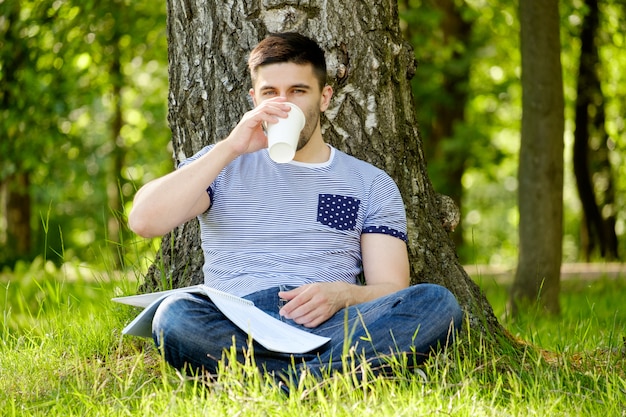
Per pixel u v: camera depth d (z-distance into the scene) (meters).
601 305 8.20
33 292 8.62
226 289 3.91
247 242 3.96
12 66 10.09
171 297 3.58
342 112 4.56
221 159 3.80
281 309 3.69
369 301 3.76
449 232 5.00
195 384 3.22
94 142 16.11
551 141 8.66
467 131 15.23
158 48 13.53
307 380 3.26
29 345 4.62
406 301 3.62
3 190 16.56
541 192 8.66
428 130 15.82
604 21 13.53
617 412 3.26
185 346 3.49
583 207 15.72
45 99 10.54
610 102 16.33
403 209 4.19
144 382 3.60
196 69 4.64
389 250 4.05
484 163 16.73
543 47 8.53
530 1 8.48
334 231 4.00
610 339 4.48
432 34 13.91
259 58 3.97
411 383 3.31
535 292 8.62
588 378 3.84
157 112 16.41
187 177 3.79
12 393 3.67
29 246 16.78
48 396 3.66
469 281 4.78
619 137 16.77
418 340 3.54
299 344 3.46
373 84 4.59
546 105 8.62
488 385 3.64
